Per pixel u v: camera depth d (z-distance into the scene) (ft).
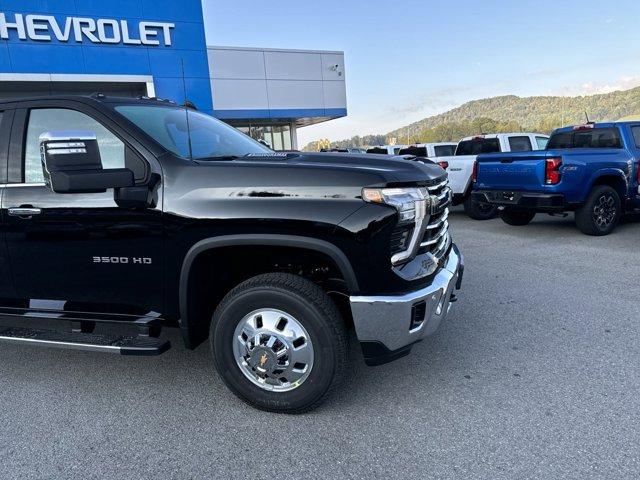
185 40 52.34
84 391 10.43
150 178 9.07
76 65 47.67
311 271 9.80
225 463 7.92
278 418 9.20
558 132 29.76
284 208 8.41
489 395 9.72
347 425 8.87
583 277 17.83
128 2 49.29
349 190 8.33
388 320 8.48
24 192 9.82
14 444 8.56
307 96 67.92
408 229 8.75
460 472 7.48
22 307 10.45
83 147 8.12
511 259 21.17
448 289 9.59
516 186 25.77
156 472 7.74
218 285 10.04
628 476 7.23
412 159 11.02
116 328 10.46
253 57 64.08
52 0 46.03
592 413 8.91
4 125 10.12
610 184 25.82
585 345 11.90
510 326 13.30
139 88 52.70
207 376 11.00
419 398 9.71
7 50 44.86
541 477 7.28
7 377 11.15
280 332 8.80
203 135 11.05
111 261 9.46
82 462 8.03
